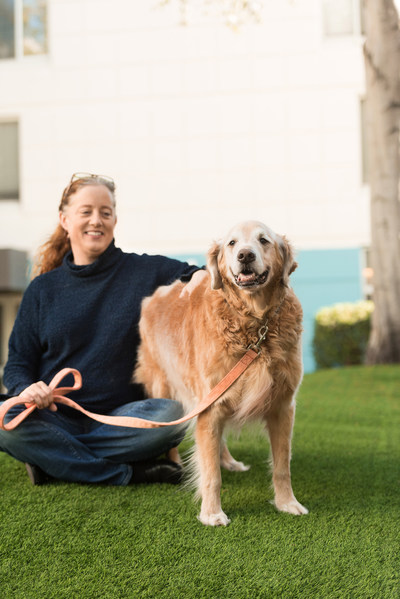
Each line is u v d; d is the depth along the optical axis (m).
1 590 1.84
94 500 2.61
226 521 2.36
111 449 2.80
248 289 2.38
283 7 9.71
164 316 2.94
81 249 3.01
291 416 2.58
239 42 9.85
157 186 10.18
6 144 10.68
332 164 9.77
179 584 1.87
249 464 3.26
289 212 9.90
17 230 10.48
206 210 10.09
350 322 8.99
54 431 2.73
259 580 1.88
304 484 2.85
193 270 3.07
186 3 9.47
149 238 10.23
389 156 7.52
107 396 2.95
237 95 9.93
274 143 9.89
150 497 2.65
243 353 2.50
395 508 2.50
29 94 10.41
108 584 1.87
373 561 2.00
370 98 7.62
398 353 7.55
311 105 9.77
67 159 10.38
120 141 10.23
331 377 6.81
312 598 1.77
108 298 2.97
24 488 2.79
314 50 9.70
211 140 10.03
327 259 9.80
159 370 2.97
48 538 2.22
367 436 3.94
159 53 10.05
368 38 7.50
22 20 10.52
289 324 2.53
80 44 10.23
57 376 2.70
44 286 3.01
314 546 2.13
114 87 10.20
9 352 3.02
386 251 7.58
